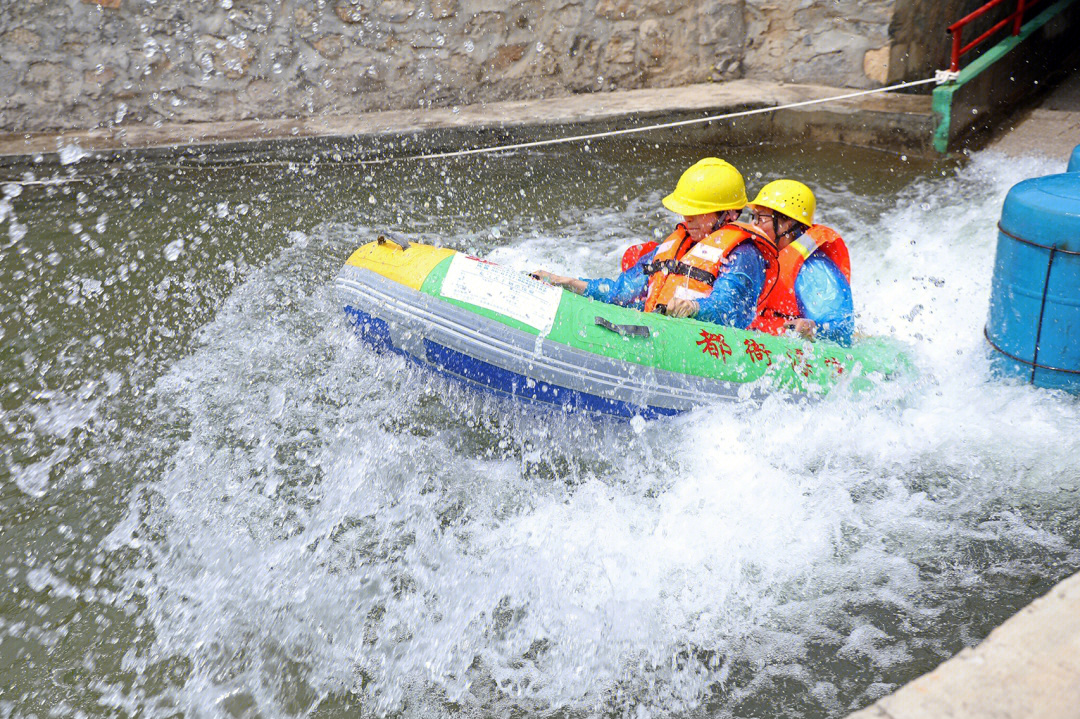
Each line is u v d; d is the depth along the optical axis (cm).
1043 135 648
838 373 341
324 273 481
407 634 261
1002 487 303
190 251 509
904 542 284
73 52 684
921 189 578
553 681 244
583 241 521
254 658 254
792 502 304
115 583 281
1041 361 324
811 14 707
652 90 746
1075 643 180
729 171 373
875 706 171
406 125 675
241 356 404
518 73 737
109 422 360
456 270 322
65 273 484
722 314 348
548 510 309
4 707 239
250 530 303
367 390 372
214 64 699
